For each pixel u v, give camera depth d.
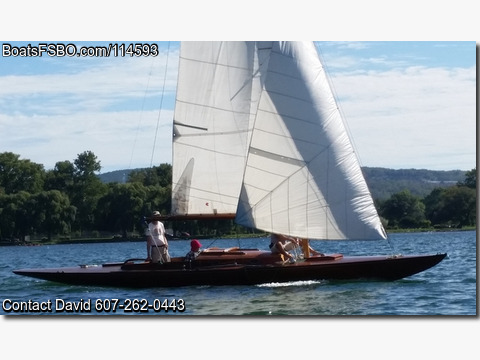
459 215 70.69
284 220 24.59
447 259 36.22
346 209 24.55
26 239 84.88
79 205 88.50
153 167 92.44
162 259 24.58
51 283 27.52
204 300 22.17
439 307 20.94
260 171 24.67
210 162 26.03
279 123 24.58
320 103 24.70
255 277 23.91
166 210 81.12
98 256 55.91
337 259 24.59
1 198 84.88
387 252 45.69
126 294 23.80
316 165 24.58
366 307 20.95
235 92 25.88
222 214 26.00
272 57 24.67
